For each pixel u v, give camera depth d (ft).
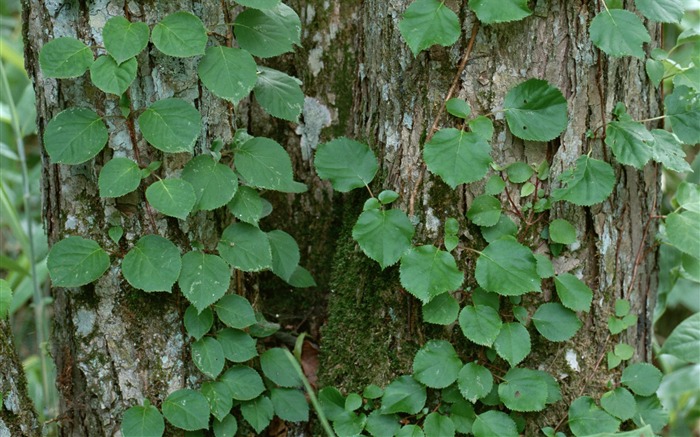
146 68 8.11
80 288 8.27
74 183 8.21
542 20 8.14
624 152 8.14
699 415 9.36
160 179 8.09
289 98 8.39
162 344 8.34
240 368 8.42
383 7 8.32
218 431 8.38
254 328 8.52
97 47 8.00
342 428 8.36
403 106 8.31
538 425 8.37
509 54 8.16
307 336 8.93
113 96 8.11
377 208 8.26
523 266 8.14
